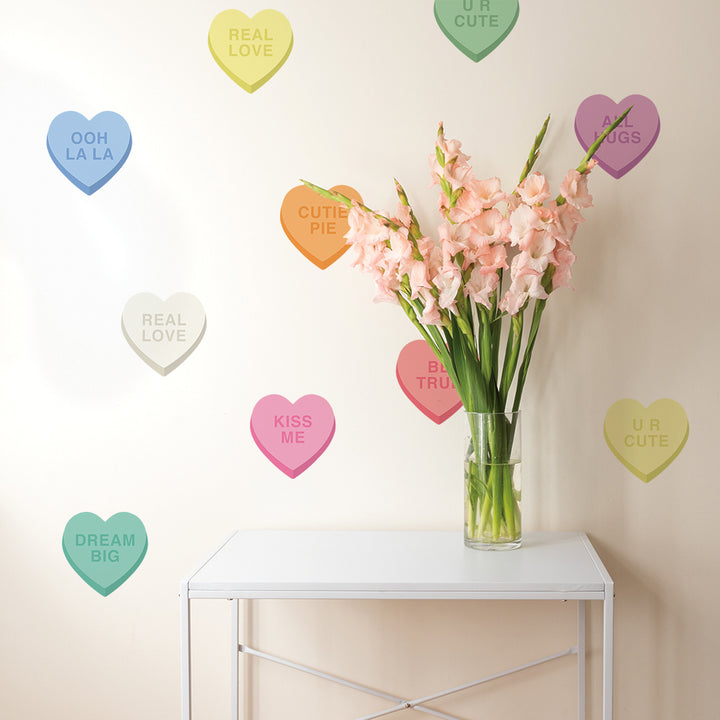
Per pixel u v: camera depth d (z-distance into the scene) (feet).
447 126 5.41
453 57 5.40
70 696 5.61
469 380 4.83
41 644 5.62
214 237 5.52
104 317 5.57
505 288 5.35
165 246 5.53
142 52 5.49
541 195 4.60
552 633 5.49
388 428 5.51
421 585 4.29
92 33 5.50
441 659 5.54
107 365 5.57
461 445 5.49
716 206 5.32
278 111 5.47
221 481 5.58
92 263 5.55
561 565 4.58
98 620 5.61
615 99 5.34
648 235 5.36
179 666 5.60
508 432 4.86
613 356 5.41
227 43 5.47
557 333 5.43
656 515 5.41
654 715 5.45
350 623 5.57
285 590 4.34
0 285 5.57
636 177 5.35
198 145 5.50
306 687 5.60
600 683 5.47
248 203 5.50
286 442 5.55
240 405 5.56
